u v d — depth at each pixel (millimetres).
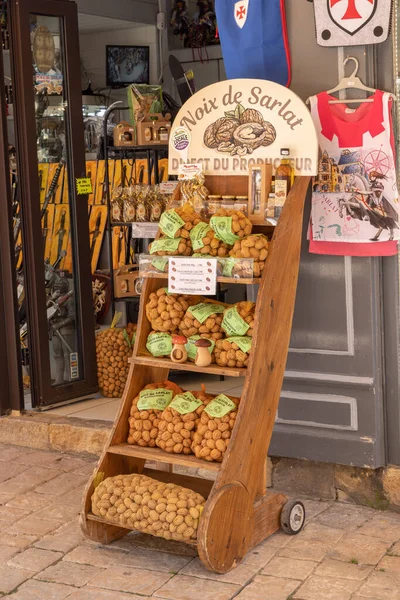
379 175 4074
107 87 9344
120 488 3727
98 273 7598
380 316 4215
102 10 8438
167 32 9109
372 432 4230
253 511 3768
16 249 6648
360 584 3475
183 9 8992
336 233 4188
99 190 7938
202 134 4121
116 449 3848
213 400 3752
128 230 7711
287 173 3830
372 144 4066
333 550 3803
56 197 5539
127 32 9312
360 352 4223
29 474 4891
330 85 4191
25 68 5293
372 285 4168
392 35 4031
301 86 4258
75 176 5613
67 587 3531
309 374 4352
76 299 5707
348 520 4145
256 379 3658
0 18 5383
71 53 5535
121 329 5961
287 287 3805
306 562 3689
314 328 4328
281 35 4238
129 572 3650
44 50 5410
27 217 5371
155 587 3508
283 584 3498
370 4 3990
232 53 4363
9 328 5422
